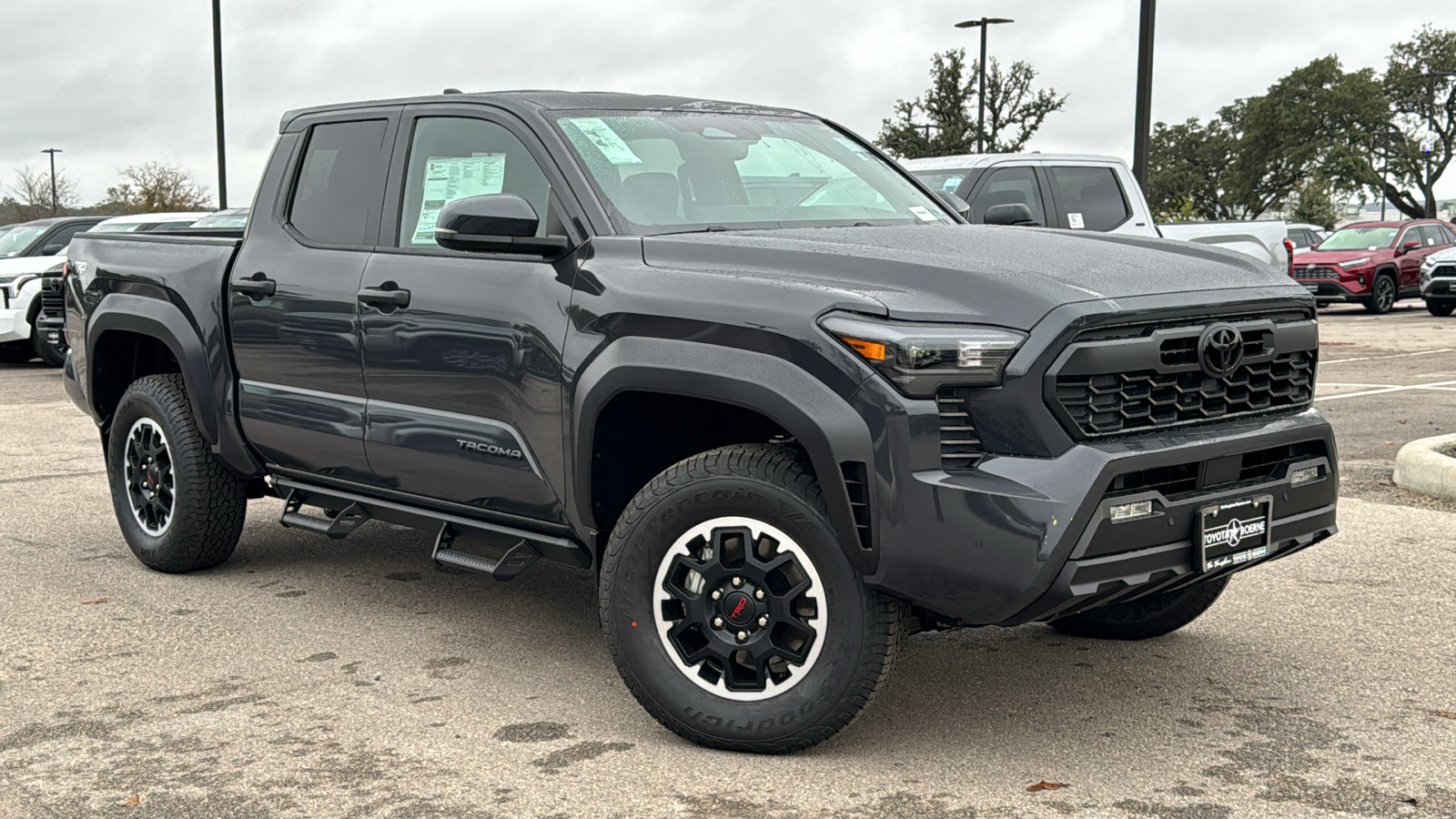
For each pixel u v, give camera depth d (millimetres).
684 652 3723
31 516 7043
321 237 4918
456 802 3328
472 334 4227
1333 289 24906
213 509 5547
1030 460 3295
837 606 3449
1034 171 10898
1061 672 4375
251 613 5152
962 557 3258
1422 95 76562
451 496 4469
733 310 3537
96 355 5895
